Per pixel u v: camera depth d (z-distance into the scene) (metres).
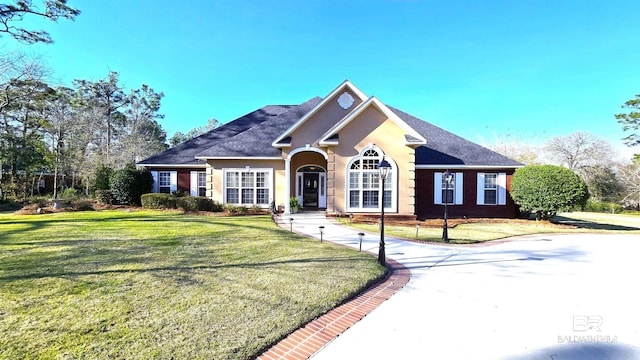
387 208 15.89
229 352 3.40
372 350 3.65
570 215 30.23
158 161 21.59
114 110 41.56
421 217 18.09
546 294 5.77
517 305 5.20
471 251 9.49
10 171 27.16
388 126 15.93
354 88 18.09
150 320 4.16
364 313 4.74
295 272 6.46
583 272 7.31
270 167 18.83
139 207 19.83
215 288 5.44
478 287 6.12
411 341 3.89
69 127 31.03
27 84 24.56
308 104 22.66
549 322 4.55
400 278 6.66
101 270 6.45
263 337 3.76
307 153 19.59
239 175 18.78
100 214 16.55
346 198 16.05
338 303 5.00
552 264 8.04
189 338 3.69
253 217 15.85
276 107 25.91
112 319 4.18
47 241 9.39
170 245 8.97
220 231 11.42
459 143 20.48
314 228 13.16
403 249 9.62
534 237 12.59
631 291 5.99
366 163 16.06
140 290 5.30
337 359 3.43
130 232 11.03
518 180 17.25
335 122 18.17
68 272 6.28
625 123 32.22
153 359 3.23
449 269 7.43
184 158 21.84
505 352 3.69
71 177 33.22
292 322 4.19
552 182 16.12
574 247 10.46
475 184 19.05
